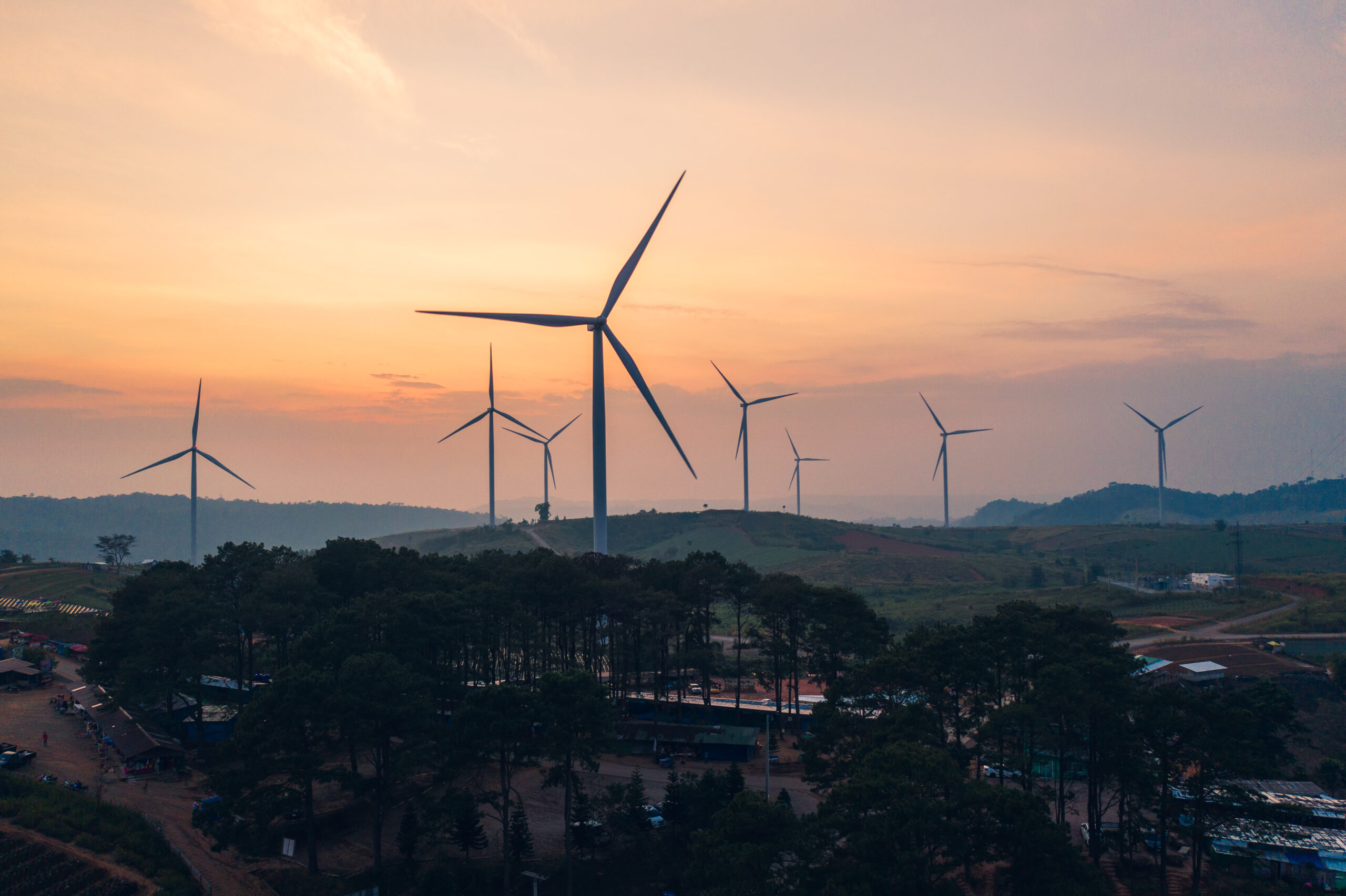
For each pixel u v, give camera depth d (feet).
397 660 279.69
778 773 322.96
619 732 351.87
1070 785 315.58
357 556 397.39
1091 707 232.94
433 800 255.09
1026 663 301.22
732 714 384.06
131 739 325.62
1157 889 231.71
